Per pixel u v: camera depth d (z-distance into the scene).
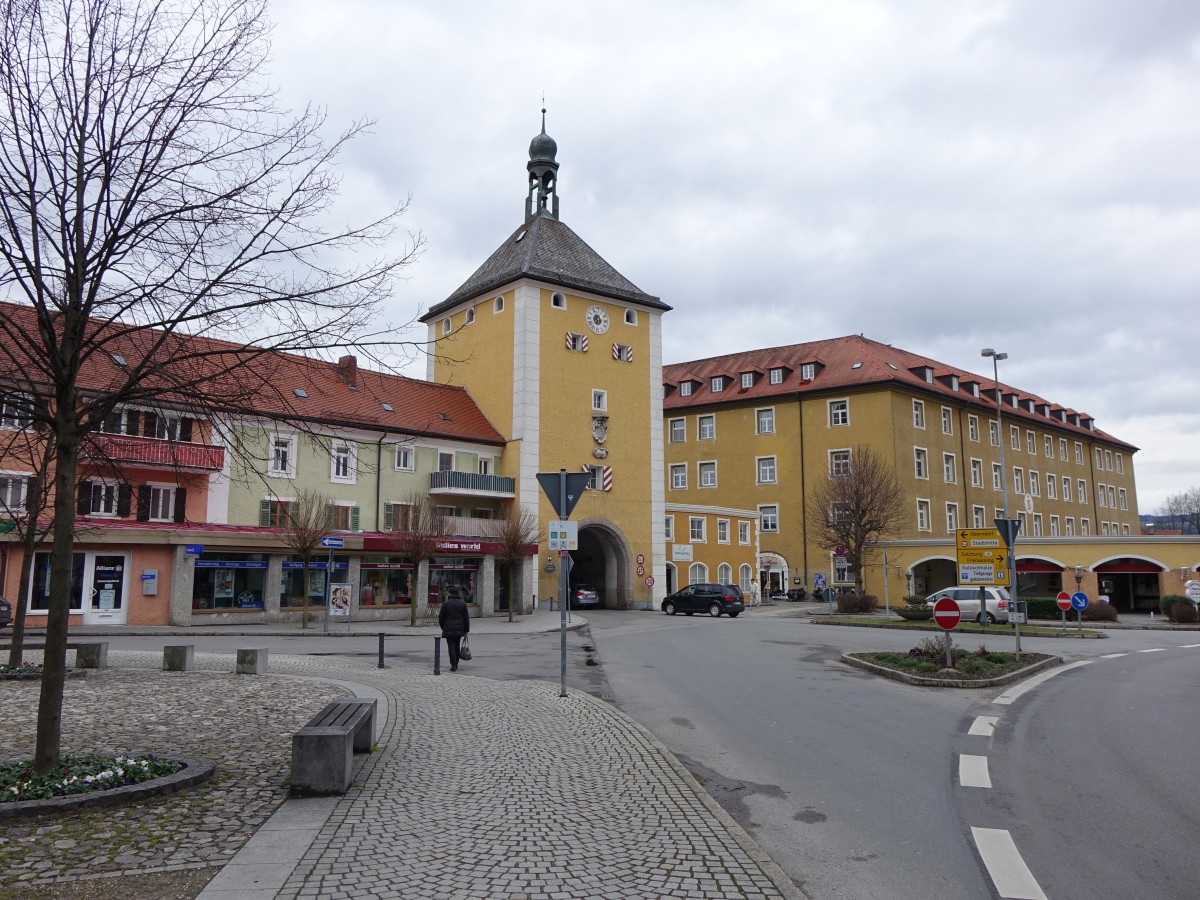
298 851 5.71
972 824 6.95
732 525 56.06
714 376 65.31
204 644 23.02
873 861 6.07
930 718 11.88
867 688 14.91
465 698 12.98
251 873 5.29
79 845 5.71
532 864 5.62
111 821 6.25
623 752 9.15
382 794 7.23
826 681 15.86
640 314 49.75
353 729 7.61
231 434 8.87
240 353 8.02
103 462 10.09
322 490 35.78
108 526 27.94
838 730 10.99
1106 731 10.93
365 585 34.72
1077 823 6.98
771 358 66.38
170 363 7.68
